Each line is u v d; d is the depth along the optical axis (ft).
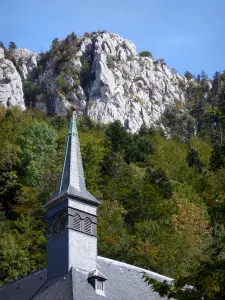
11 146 391.24
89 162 367.86
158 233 286.66
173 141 495.41
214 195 346.33
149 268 250.78
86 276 157.48
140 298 161.58
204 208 333.62
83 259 160.35
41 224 294.05
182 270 247.29
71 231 161.38
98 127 510.17
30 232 279.49
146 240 274.98
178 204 325.21
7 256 247.70
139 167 400.26
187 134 654.12
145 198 327.47
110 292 157.28
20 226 283.79
